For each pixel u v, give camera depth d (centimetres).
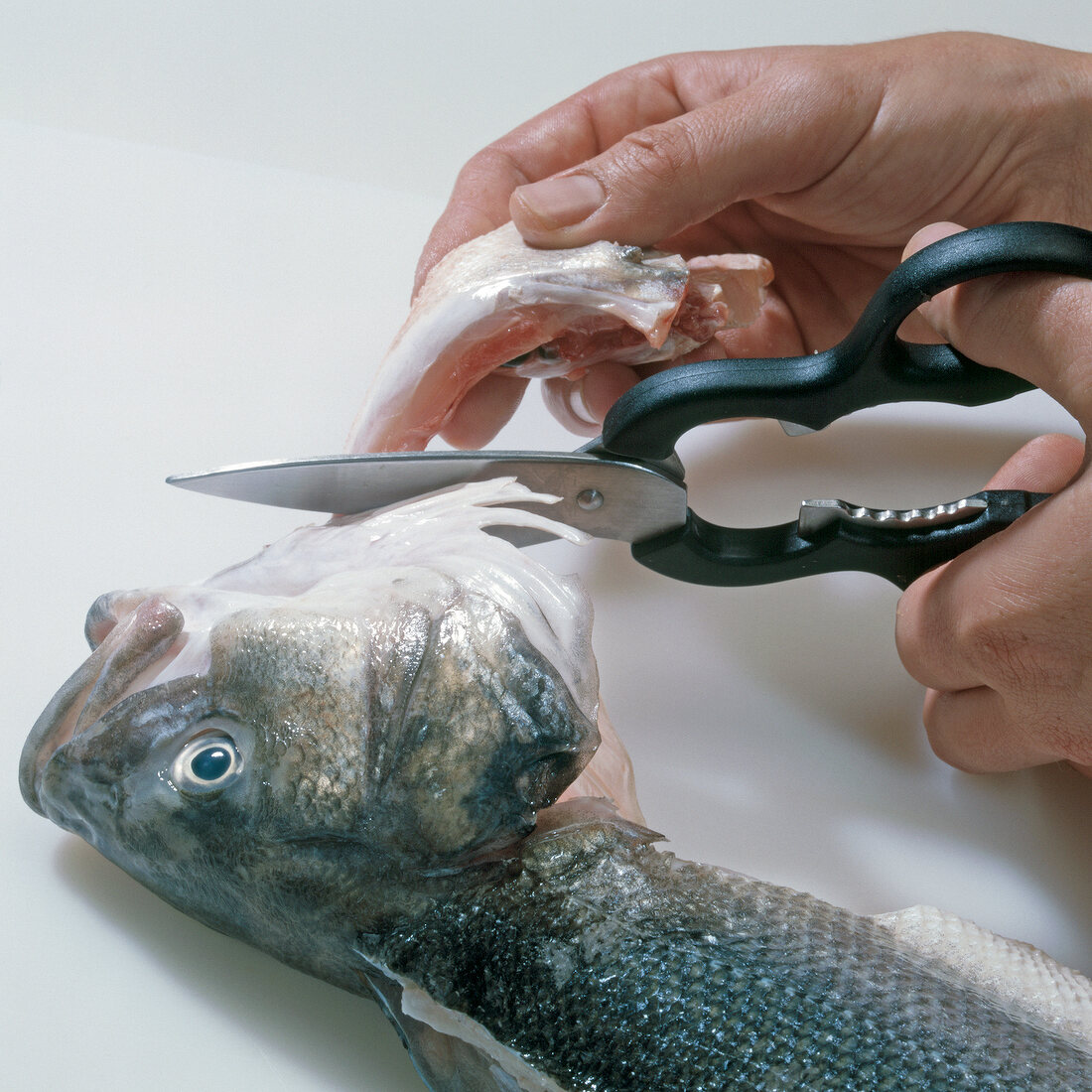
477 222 44
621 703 39
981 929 32
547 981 29
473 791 29
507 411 43
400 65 55
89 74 53
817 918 30
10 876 34
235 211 50
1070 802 38
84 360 45
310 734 29
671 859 30
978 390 33
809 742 39
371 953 30
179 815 30
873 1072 28
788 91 39
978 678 35
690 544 35
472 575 31
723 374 33
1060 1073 28
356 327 47
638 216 38
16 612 39
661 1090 28
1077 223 43
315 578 33
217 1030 32
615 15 57
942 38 41
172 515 42
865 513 35
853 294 48
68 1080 32
